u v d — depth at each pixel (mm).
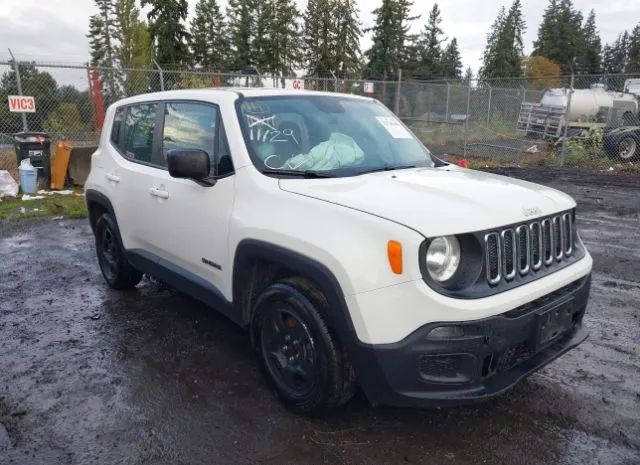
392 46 50969
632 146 16406
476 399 2605
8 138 12914
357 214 2742
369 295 2605
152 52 43344
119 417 3186
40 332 4406
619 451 2861
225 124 3619
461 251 2662
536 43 84312
